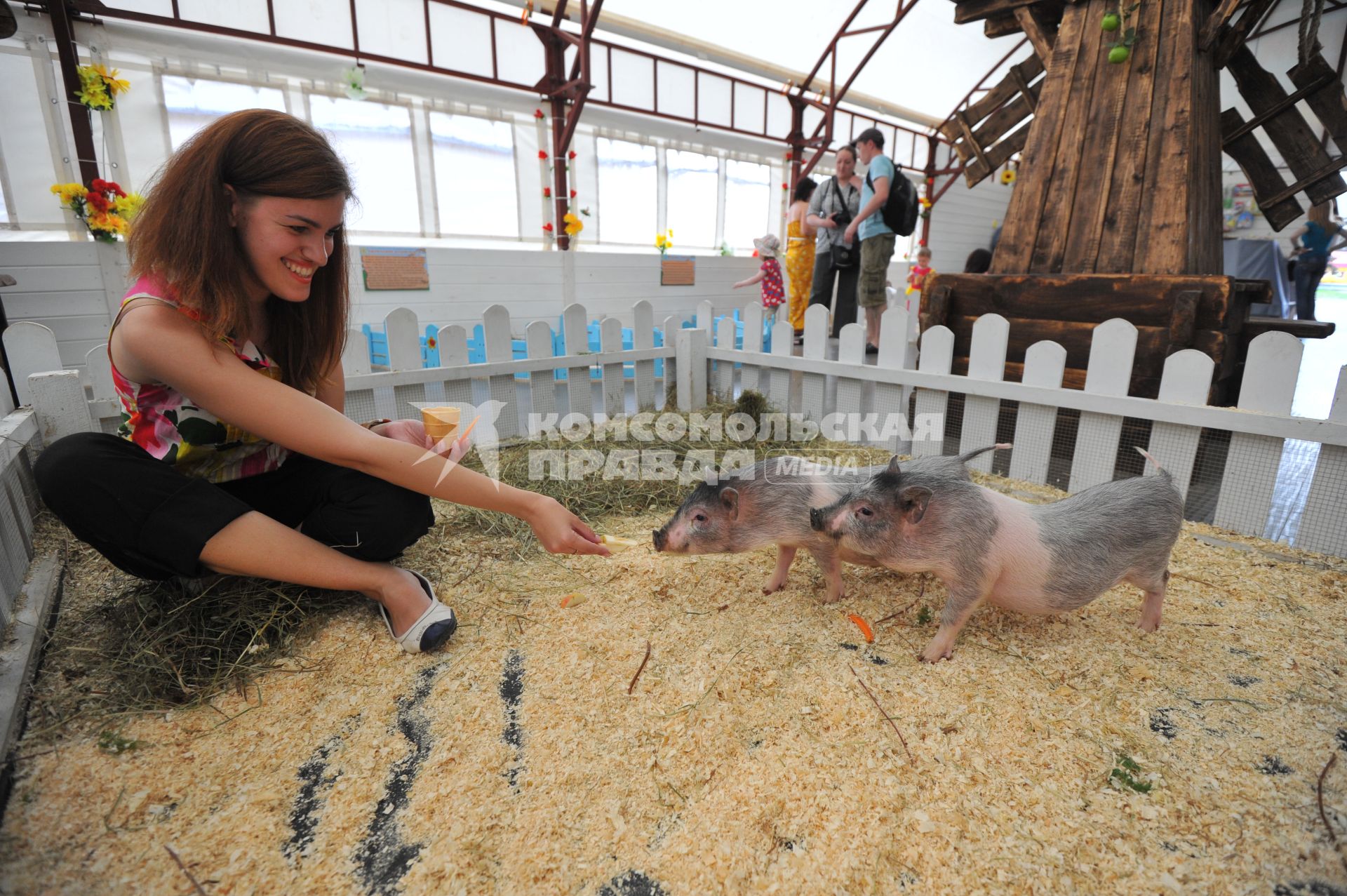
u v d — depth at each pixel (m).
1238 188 14.20
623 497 3.63
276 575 2.03
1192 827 1.52
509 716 1.90
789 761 1.72
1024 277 4.52
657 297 11.06
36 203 6.29
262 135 1.71
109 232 6.42
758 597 2.58
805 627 2.36
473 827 1.54
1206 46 4.21
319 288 2.17
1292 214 5.16
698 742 1.79
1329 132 4.80
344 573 2.13
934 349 4.32
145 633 2.15
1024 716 1.89
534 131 9.33
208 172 1.69
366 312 8.20
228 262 1.76
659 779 1.68
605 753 1.76
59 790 1.63
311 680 2.05
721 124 11.41
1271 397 3.18
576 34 8.82
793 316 8.48
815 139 12.37
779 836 1.52
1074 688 2.01
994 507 2.05
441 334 4.13
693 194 11.52
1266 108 4.95
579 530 2.13
